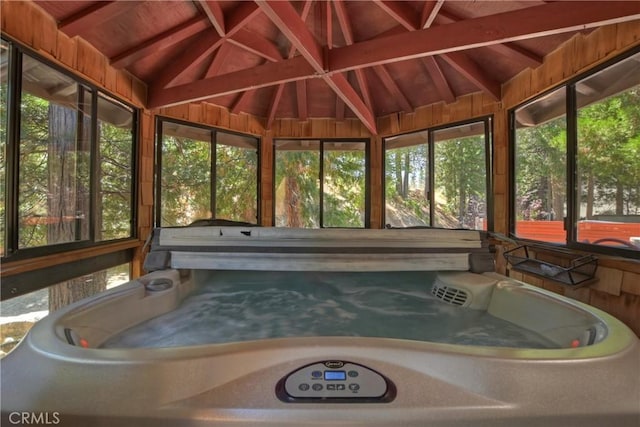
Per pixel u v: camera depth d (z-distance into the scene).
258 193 4.72
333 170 4.89
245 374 0.79
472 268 1.90
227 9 2.63
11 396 0.75
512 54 2.74
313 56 2.32
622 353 0.84
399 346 0.85
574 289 2.23
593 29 2.18
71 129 2.40
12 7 1.86
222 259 1.85
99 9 2.20
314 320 1.75
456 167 3.85
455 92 3.77
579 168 2.31
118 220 3.00
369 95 4.13
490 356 0.81
